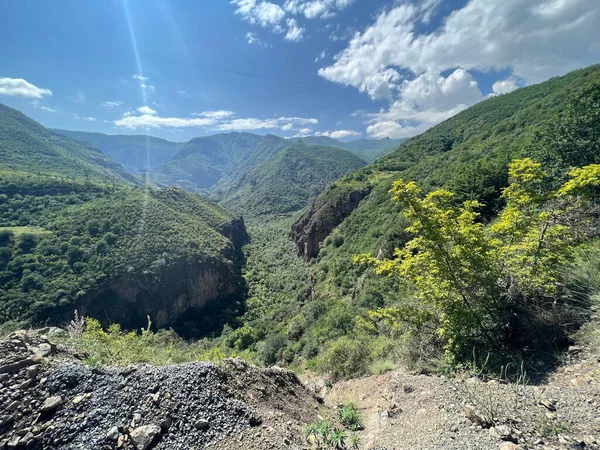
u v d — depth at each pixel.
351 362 7.46
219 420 3.10
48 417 2.98
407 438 3.01
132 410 3.09
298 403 4.71
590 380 3.04
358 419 4.09
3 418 2.88
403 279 5.84
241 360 4.92
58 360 3.80
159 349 6.02
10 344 3.78
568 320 4.01
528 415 2.77
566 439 2.36
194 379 3.54
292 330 24.91
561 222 5.00
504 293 4.57
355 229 45.09
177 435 2.87
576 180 4.74
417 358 5.35
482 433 2.66
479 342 4.54
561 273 4.48
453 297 4.84
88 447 2.69
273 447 2.82
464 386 3.68
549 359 3.77
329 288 31.86
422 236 5.11
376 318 9.94
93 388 3.34
